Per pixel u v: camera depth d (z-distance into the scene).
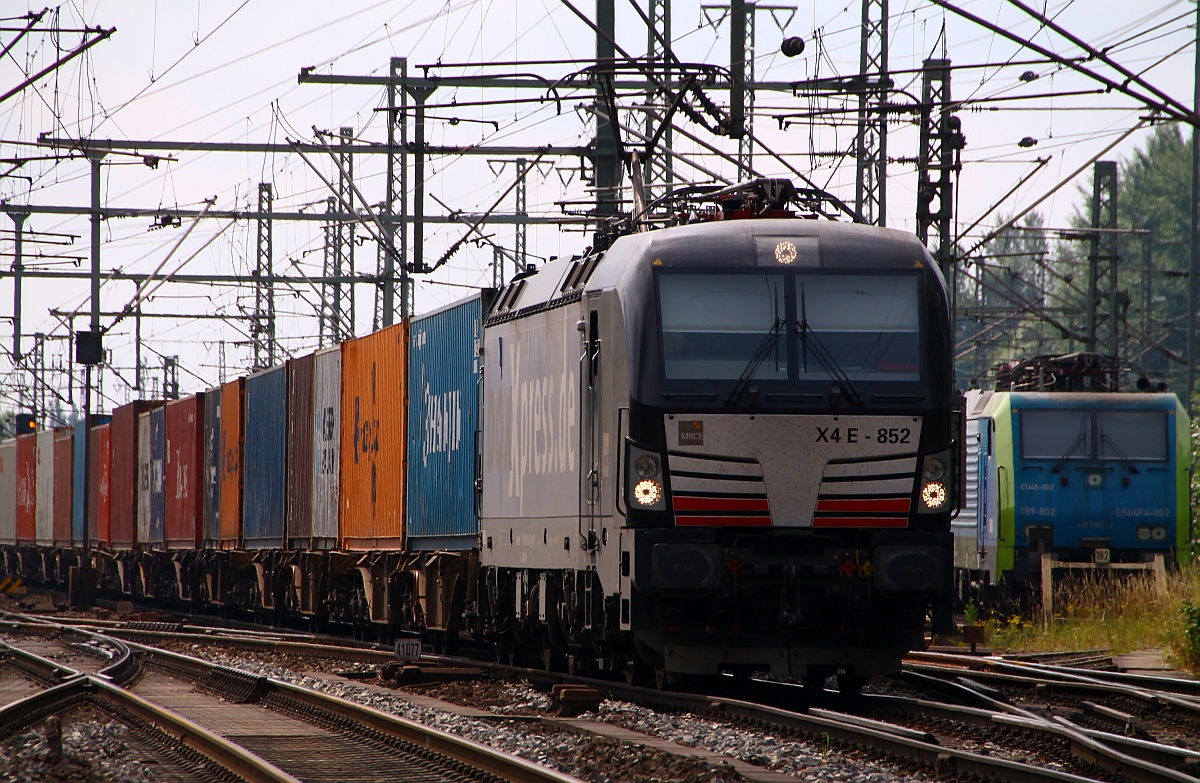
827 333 50.53
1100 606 90.56
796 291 50.72
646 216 62.38
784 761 38.03
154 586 145.00
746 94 124.81
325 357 99.88
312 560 102.31
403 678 62.59
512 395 63.94
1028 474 99.69
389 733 43.97
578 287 56.12
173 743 43.94
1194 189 158.12
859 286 51.03
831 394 49.91
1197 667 68.12
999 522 99.62
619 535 50.41
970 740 43.25
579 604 54.91
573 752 40.41
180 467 136.12
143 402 151.75
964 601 108.56
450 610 75.44
